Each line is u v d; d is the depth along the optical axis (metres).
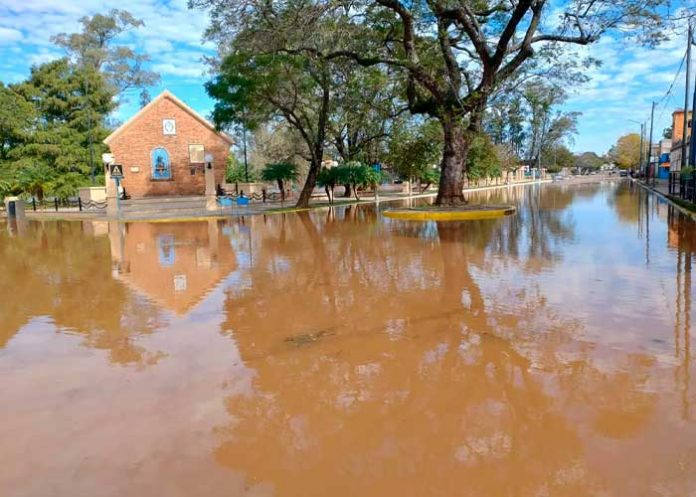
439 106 19.41
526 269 7.96
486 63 17.55
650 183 42.06
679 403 3.38
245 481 2.71
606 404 3.41
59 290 7.60
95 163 35.62
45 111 35.94
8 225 21.05
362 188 32.84
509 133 78.12
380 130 30.08
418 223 16.06
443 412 3.41
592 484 2.59
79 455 2.99
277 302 6.44
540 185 54.81
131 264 9.81
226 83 21.80
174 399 3.70
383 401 3.60
